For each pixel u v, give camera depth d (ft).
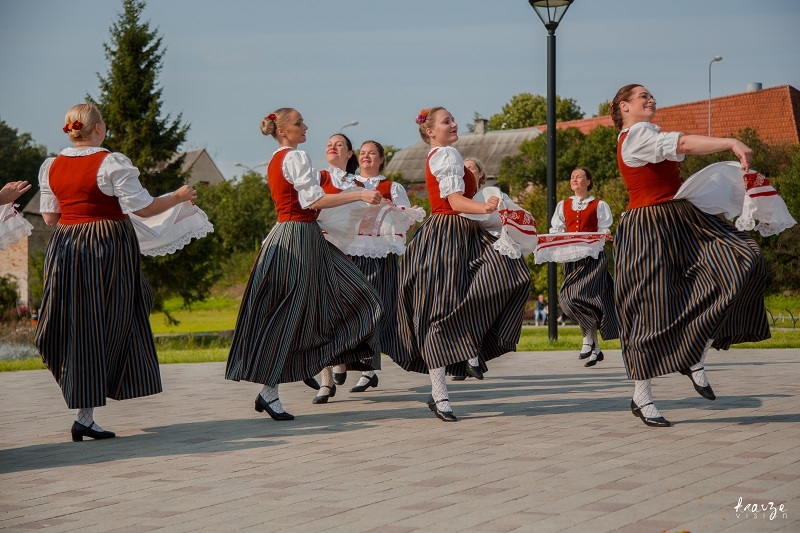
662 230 17.15
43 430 18.97
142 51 98.78
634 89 18.02
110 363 17.84
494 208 18.30
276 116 19.90
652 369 17.07
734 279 16.31
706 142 16.44
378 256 25.09
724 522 10.54
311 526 10.98
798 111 130.62
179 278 97.25
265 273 19.57
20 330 69.51
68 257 17.52
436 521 10.98
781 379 25.07
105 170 17.42
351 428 18.19
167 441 17.24
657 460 14.05
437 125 19.58
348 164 26.58
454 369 19.84
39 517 11.82
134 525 11.33
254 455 15.61
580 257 31.42
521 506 11.52
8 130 238.07
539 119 273.33
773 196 16.83
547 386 24.67
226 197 165.99
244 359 19.58
